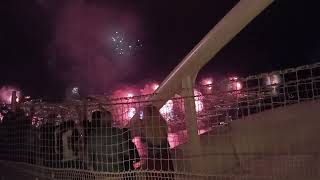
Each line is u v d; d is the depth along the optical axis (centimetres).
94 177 493
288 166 349
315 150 340
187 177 398
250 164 373
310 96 329
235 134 394
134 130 475
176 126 448
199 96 400
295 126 362
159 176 430
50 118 628
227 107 400
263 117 385
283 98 347
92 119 500
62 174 549
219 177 374
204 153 409
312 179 326
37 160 616
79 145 546
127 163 484
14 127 704
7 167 674
